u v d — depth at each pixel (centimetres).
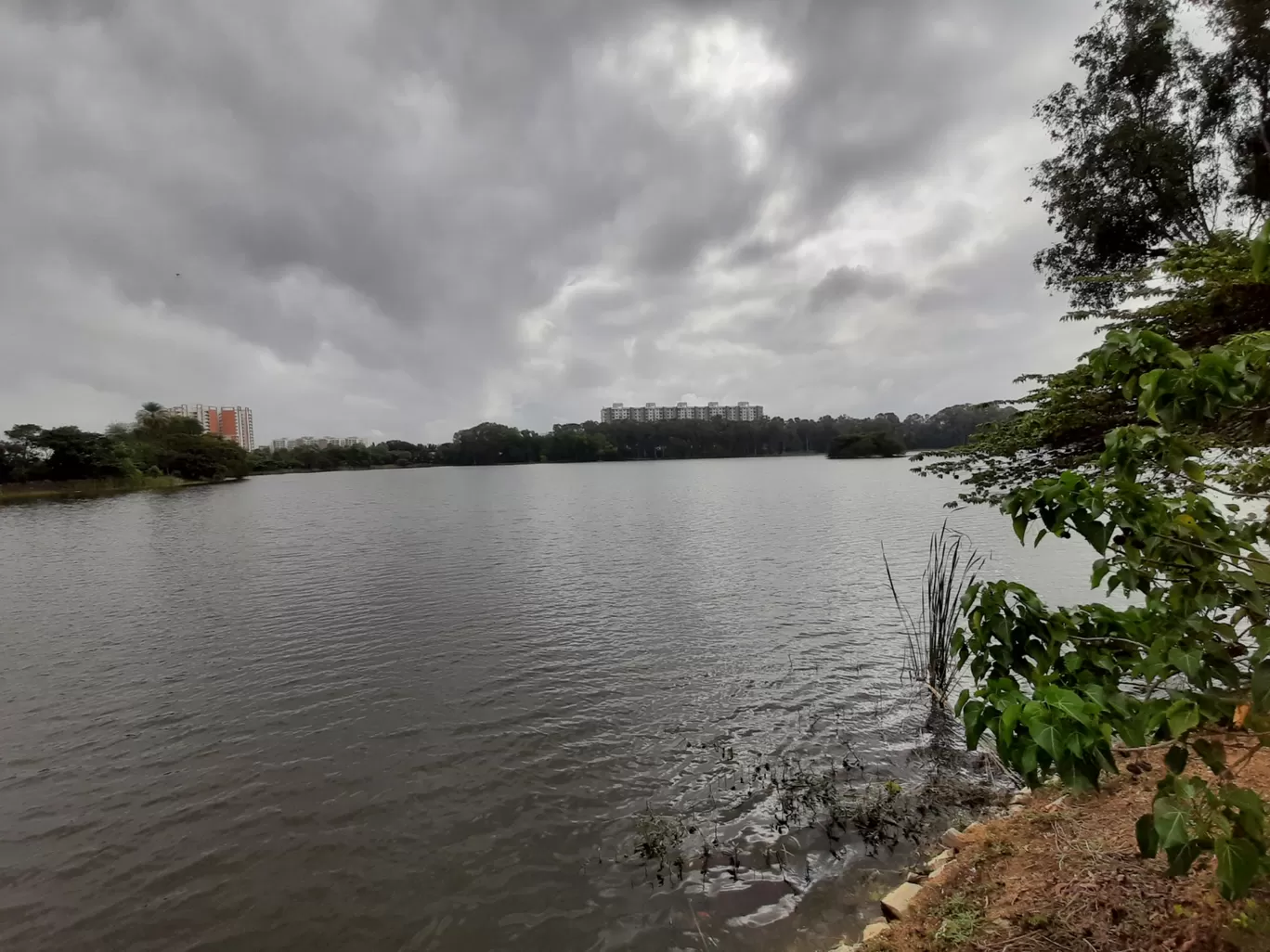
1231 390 205
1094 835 452
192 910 672
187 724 1138
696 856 700
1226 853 197
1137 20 1018
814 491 6359
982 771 862
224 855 761
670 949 573
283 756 1003
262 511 5797
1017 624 274
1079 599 1755
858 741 970
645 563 2623
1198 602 220
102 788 922
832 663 1344
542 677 1312
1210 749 211
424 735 1058
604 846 732
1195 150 1013
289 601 2086
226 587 2344
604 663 1395
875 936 452
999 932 380
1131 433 233
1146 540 225
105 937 641
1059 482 245
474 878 695
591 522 4244
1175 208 1022
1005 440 771
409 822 807
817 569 2372
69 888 712
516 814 812
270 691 1284
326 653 1527
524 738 1028
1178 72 1014
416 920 639
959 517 3800
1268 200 964
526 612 1858
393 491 8669
